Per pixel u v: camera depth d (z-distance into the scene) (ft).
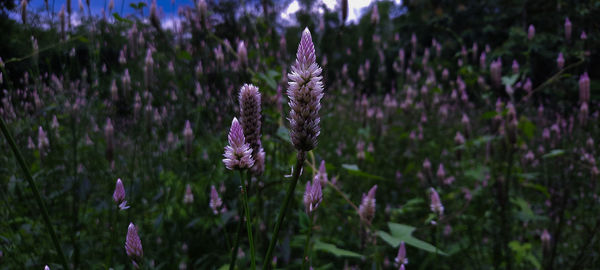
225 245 2.34
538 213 3.23
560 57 2.98
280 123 2.29
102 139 3.15
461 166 3.66
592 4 3.41
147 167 2.67
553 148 3.70
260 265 2.04
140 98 2.71
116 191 1.17
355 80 6.42
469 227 2.69
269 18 3.10
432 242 2.62
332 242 2.39
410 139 4.15
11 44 2.63
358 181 3.14
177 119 3.12
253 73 2.35
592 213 3.09
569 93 3.85
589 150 3.52
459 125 4.59
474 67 4.11
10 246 1.88
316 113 0.77
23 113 2.86
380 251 2.07
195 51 3.04
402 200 3.34
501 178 2.54
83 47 3.06
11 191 2.37
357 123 5.17
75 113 2.55
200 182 2.47
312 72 0.76
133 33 2.82
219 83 3.02
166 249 2.26
